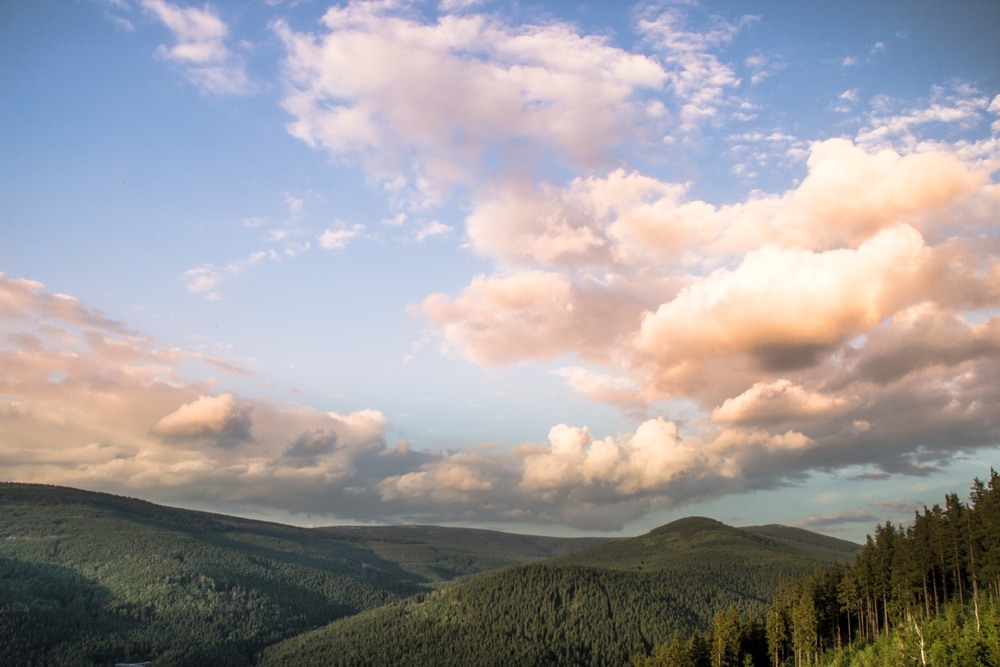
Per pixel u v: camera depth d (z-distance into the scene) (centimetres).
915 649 15900
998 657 14238
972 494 19275
